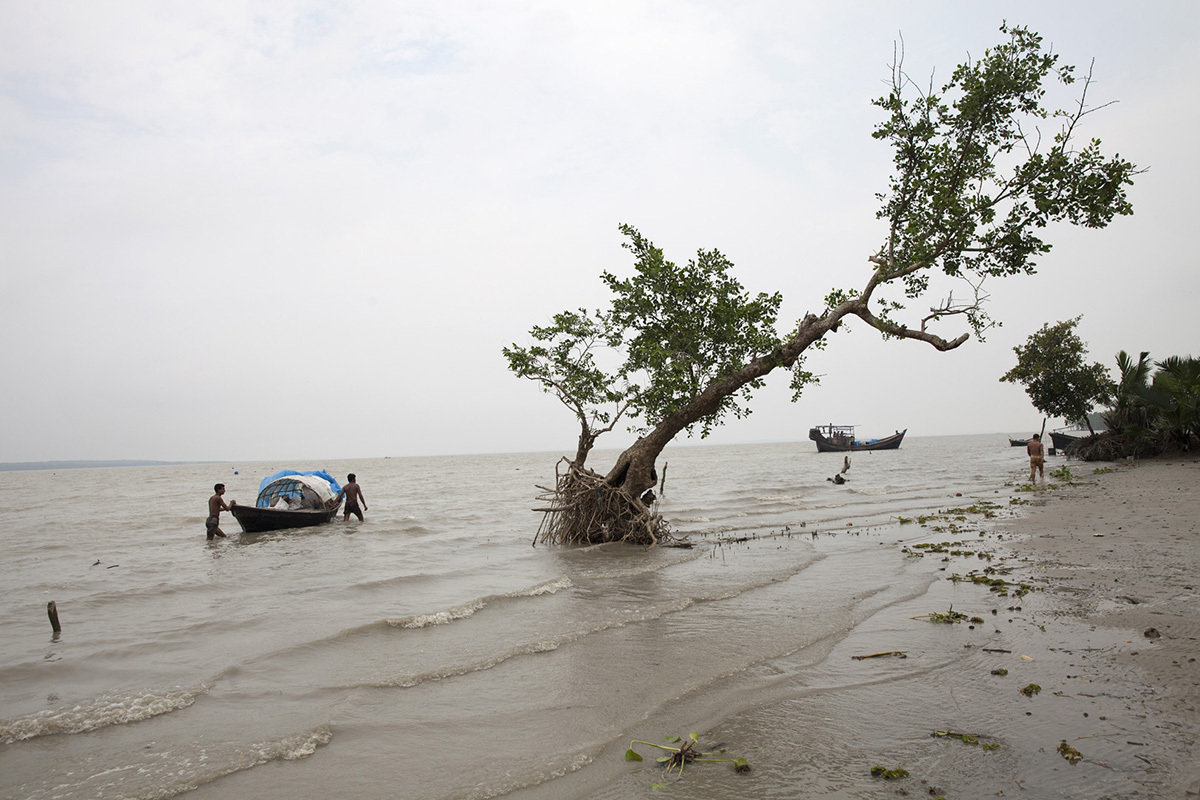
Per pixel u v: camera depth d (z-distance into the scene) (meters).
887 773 5.15
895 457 90.25
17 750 6.40
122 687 8.23
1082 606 9.37
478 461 180.25
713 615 10.65
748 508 29.00
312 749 6.24
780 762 5.56
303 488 27.12
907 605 10.45
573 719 6.79
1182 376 34.69
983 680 6.97
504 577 14.84
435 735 6.52
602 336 19.66
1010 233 15.82
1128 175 14.77
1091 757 5.13
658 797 5.11
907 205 17.61
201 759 6.12
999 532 17.16
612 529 19.50
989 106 16.62
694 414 18.33
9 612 12.69
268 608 12.41
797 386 18.67
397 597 13.04
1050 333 42.25
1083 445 44.25
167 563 18.48
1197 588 9.72
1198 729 5.45
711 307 17.97
